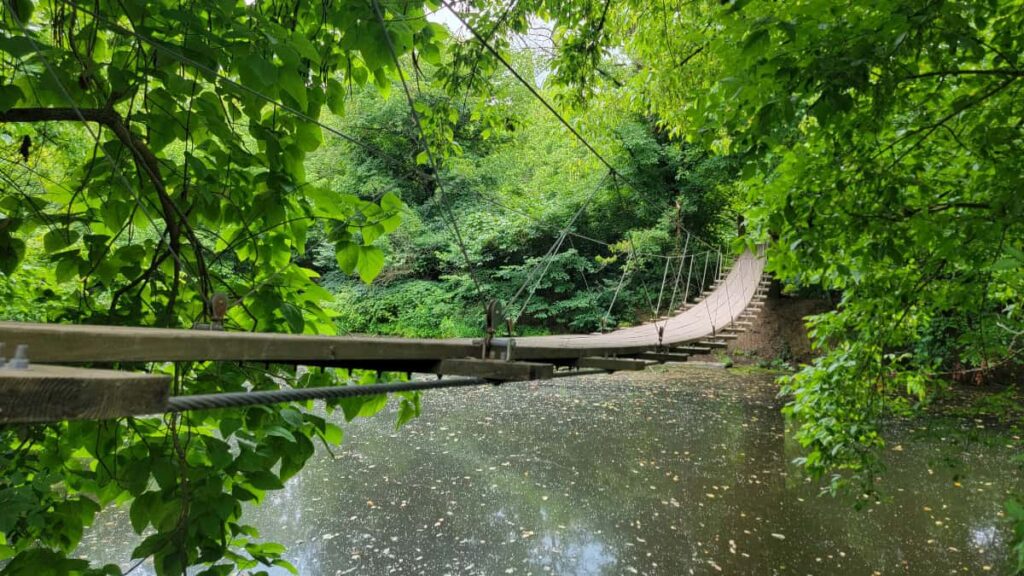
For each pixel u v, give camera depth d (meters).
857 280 2.88
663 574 4.35
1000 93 2.16
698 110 2.27
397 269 16.94
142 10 1.58
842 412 3.44
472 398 10.38
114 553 4.66
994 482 6.14
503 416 9.04
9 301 2.16
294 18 2.07
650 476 6.39
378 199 1.98
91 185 1.84
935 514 5.37
